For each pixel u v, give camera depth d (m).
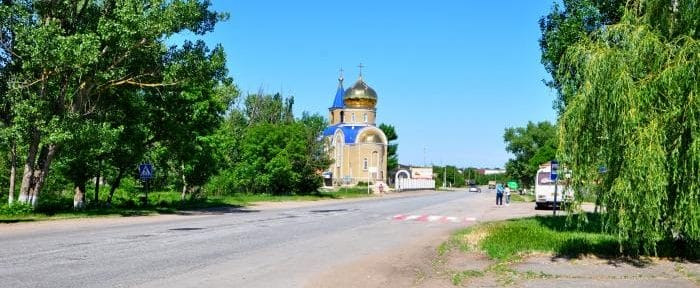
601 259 12.73
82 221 23.78
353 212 33.50
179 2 27.72
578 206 12.20
